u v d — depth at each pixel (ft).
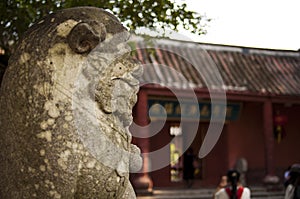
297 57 64.23
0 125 9.04
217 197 18.66
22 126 8.54
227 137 61.26
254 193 53.11
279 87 56.44
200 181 59.52
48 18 9.31
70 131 8.38
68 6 15.30
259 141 62.44
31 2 16.02
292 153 63.72
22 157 8.49
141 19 15.90
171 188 55.83
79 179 8.46
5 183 8.81
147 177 48.52
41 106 8.43
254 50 62.44
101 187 8.67
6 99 8.95
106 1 15.79
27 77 8.67
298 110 64.64
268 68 60.29
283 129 61.52
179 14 15.49
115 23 9.31
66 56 8.68
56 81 8.52
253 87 55.11
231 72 57.21
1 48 16.70
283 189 54.70
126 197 9.57
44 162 8.29
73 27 8.71
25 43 9.06
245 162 58.54
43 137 8.33
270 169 55.88
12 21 16.53
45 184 8.31
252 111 62.44
